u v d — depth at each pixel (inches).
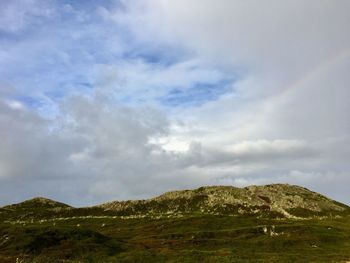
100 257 3595.0
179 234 5019.7
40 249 3774.6
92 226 6530.5
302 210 7805.1
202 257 3612.2
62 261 3289.9
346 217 7524.6
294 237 4800.7
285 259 3567.9
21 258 3351.4
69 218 7495.1
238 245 4485.7
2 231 4269.2
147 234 5511.8
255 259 3555.6
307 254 3998.5
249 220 6072.8
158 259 3523.6
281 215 7362.2
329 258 3656.5
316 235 4891.7
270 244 4517.7
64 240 4010.8
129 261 3440.0
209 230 5482.3
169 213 7475.4
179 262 3366.1
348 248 4453.7
